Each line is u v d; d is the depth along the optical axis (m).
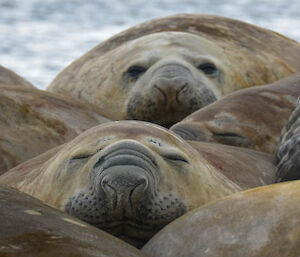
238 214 11.98
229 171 18.48
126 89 30.97
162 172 14.59
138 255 11.10
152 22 36.38
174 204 14.39
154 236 13.39
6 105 23.94
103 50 35.09
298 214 11.32
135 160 13.95
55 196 15.05
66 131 24.28
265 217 11.60
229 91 31.42
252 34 36.25
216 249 11.77
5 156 22.52
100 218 13.97
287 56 35.69
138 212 13.87
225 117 23.16
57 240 10.11
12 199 11.10
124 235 14.16
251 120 23.17
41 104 24.75
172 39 31.80
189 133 22.66
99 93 32.00
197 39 32.31
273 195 11.97
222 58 32.12
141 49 31.67
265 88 24.83
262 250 11.25
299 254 10.88
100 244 10.65
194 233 12.34
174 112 27.27
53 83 35.75
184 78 27.30
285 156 19.02
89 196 14.17
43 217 10.80
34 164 18.66
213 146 20.30
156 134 15.57
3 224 10.16
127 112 30.28
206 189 15.35
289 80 25.83
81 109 26.00
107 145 15.00
